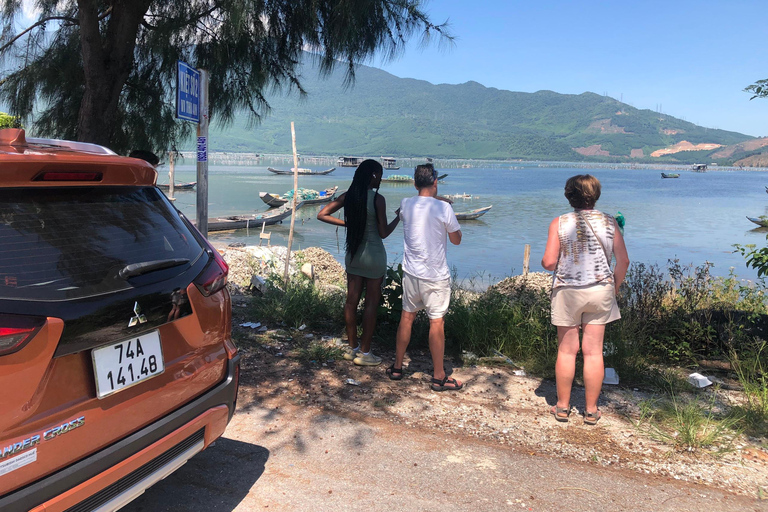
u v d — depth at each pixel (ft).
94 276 6.80
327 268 40.06
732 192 282.97
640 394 14.58
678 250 84.17
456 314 18.74
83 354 6.53
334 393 13.98
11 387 5.77
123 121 23.02
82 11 17.70
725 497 9.67
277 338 18.34
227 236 94.99
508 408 13.47
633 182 430.20
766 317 18.07
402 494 9.59
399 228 96.94
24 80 20.43
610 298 12.26
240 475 10.08
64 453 6.31
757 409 13.01
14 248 6.20
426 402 13.65
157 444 7.37
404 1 19.49
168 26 19.79
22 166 6.42
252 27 20.11
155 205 8.36
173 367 7.78
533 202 181.98
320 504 9.25
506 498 9.53
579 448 11.43
